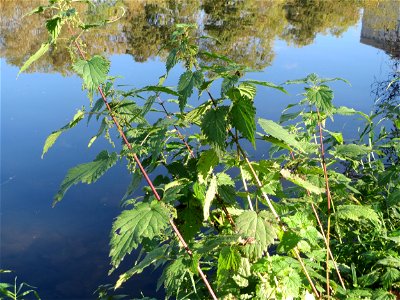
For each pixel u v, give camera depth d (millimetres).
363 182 3402
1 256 5090
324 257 2670
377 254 2879
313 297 2178
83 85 1956
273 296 2045
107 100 2131
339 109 2711
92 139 2074
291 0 19953
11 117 8359
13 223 5625
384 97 7484
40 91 9695
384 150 4543
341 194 2756
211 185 2025
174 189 1951
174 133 2357
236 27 15617
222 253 1855
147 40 13484
